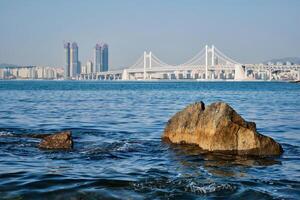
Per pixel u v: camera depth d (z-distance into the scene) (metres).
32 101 49.00
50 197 9.79
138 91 86.62
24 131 21.06
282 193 10.24
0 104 42.62
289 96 64.06
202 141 16.50
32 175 11.55
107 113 32.59
